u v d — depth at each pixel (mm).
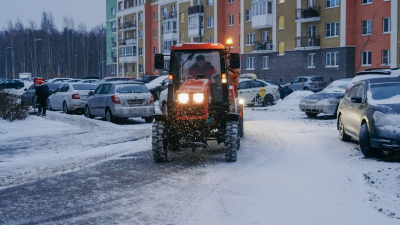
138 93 18812
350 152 10594
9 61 117000
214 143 12641
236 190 7180
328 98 19484
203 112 9297
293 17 51094
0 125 17016
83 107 23000
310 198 6648
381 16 42938
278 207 6195
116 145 12477
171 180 7984
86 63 112500
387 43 42594
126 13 84000
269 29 54469
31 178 8266
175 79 10453
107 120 19062
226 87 10359
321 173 8383
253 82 28172
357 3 45062
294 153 10633
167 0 72812
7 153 11328
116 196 6898
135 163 9711
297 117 20781
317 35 48469
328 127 16141
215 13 61781
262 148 11430
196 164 9508
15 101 19281
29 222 5645
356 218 5668
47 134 15062
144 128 16844
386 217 5688
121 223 5562
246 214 5883
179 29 70625
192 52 10484
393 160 9461
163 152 9695
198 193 7020
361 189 7094
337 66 46469
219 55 10422
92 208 6246
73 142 13164
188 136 9742
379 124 9367
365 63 44875
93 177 8305
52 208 6262
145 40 77938
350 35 45438
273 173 8461
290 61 51750
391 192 6848
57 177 8320
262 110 25375
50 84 32031
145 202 6535
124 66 85812
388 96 10406
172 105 10195
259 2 54375
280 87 35000
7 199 6770
